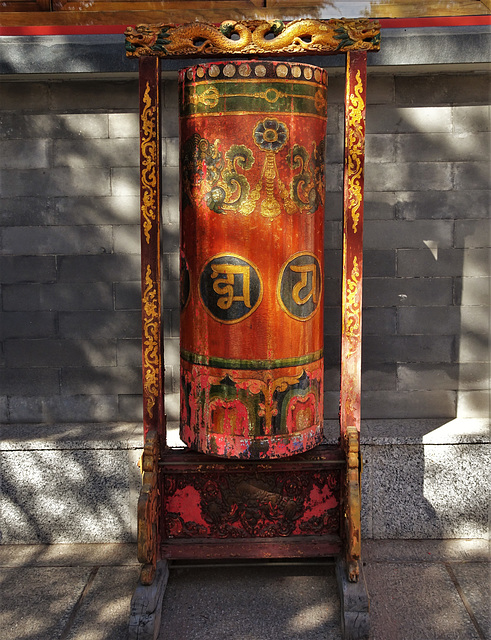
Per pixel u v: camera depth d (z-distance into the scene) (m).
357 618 2.62
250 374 2.64
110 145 3.57
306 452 2.87
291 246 2.63
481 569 3.18
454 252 3.61
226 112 2.56
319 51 2.66
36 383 3.71
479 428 3.54
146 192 2.76
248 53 2.66
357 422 2.87
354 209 2.77
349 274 2.80
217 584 3.08
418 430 3.52
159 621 2.74
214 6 3.43
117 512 3.47
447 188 3.57
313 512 2.94
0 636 2.69
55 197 3.60
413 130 3.54
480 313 3.65
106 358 3.69
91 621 2.80
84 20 3.41
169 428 3.63
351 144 2.73
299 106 2.59
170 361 3.66
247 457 2.68
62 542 3.50
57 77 3.49
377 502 3.47
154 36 2.67
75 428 3.64
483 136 3.54
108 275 3.64
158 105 2.72
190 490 2.92
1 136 3.56
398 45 3.32
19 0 3.40
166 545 2.92
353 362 2.85
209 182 2.62
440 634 2.68
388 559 3.28
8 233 3.62
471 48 3.32
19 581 3.12
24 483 3.46
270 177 2.57
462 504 3.46
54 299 3.66
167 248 3.59
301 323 2.70
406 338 3.67
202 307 2.69
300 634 2.69
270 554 2.92
